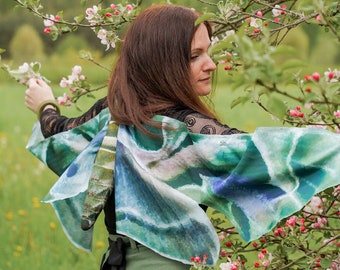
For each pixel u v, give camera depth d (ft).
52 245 22.86
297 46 92.84
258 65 8.05
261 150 10.14
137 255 10.61
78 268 21.11
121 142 10.59
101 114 11.26
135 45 10.71
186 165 10.36
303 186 10.08
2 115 58.18
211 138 10.27
